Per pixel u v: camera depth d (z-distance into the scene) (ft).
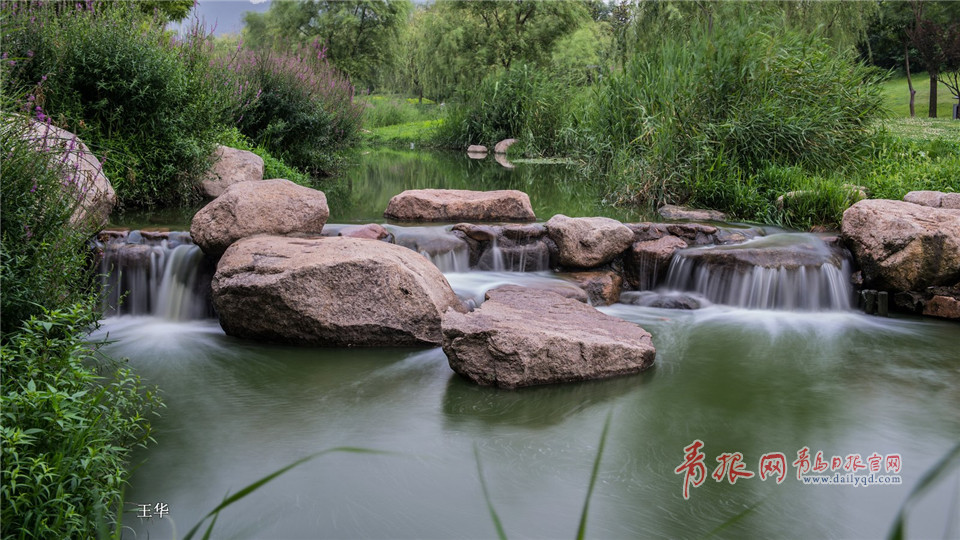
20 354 11.91
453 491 13.03
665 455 14.55
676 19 55.06
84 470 10.69
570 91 68.90
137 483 12.93
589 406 16.94
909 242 24.23
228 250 21.94
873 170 36.01
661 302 25.22
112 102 30.91
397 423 15.81
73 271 16.42
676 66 42.39
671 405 17.07
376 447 14.66
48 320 13.38
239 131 42.60
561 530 11.79
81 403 11.44
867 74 42.57
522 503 12.64
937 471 4.30
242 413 16.10
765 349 21.16
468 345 18.16
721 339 22.02
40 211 15.72
